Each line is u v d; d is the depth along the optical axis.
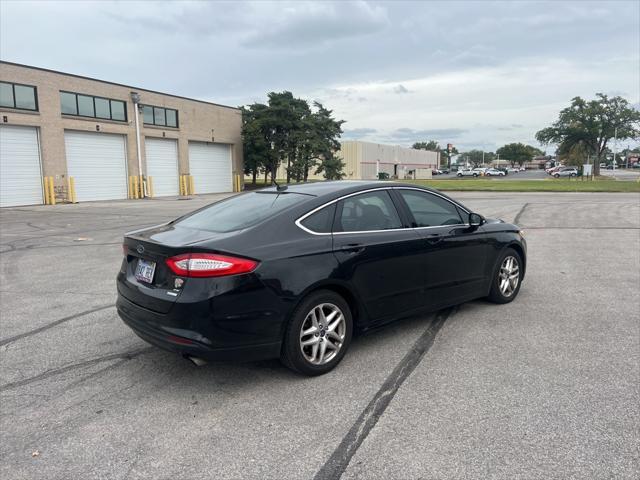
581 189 33.06
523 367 3.94
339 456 2.78
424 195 4.88
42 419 3.24
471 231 5.12
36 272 7.98
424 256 4.55
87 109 28.62
